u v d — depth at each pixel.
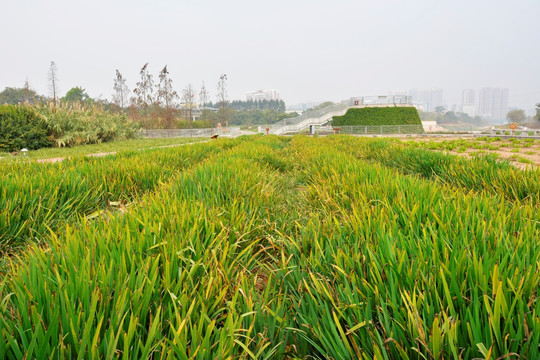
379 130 43.22
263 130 55.12
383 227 2.15
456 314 1.34
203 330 1.49
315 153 8.45
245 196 3.80
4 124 17.64
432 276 1.57
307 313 1.65
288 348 1.52
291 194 5.06
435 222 2.34
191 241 2.14
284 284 1.97
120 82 61.19
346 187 3.82
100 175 4.94
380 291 1.56
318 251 2.19
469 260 1.63
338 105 52.81
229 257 2.29
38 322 1.20
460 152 15.13
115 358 1.20
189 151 9.21
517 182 4.06
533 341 1.15
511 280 1.48
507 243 1.93
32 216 3.35
